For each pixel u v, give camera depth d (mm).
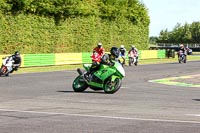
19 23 49031
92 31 61406
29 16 50500
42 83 25609
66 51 56750
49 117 12992
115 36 68000
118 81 20484
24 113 13758
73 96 19094
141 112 14281
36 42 51656
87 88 22984
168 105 16344
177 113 14148
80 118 12859
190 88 24500
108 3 65438
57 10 53844
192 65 51031
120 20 68812
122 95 19844
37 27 51750
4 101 16969
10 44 47875
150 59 69062
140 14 74000
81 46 59406
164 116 13414
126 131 10844
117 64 20422
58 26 55125
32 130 10867
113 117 13094
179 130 11000
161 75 34344
